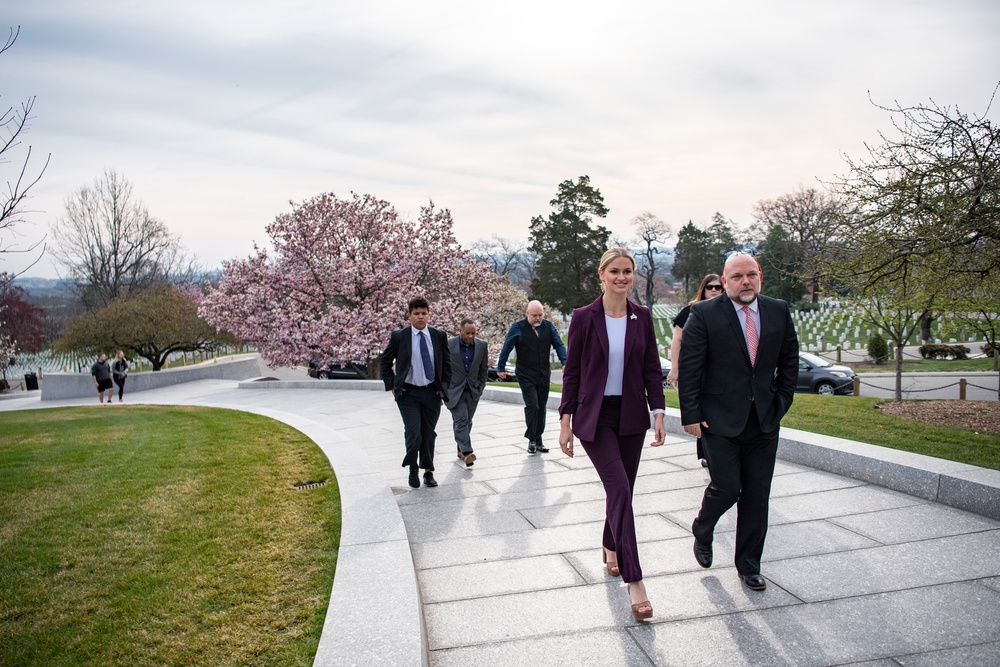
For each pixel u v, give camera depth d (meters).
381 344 25.06
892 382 22.03
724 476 3.56
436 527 5.05
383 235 27.81
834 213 9.39
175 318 34.41
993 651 2.84
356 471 6.47
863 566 3.82
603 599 3.58
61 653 3.03
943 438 6.68
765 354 3.50
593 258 55.12
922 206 8.02
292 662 2.85
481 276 29.14
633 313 3.65
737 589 3.62
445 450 8.23
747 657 2.90
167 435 9.91
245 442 8.83
